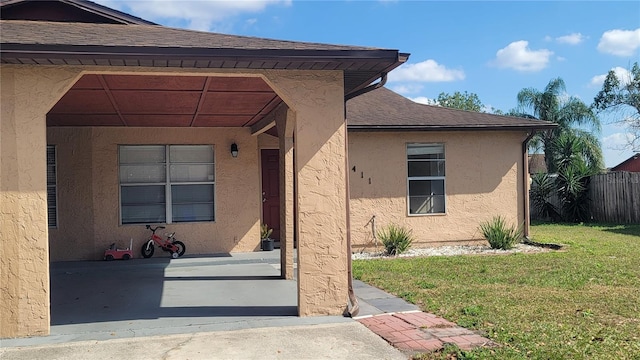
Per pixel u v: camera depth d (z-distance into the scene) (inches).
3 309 227.6
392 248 507.2
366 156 538.9
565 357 189.5
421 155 556.7
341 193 265.9
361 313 264.1
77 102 347.6
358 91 295.9
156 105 366.0
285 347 212.4
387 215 542.3
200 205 505.7
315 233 262.7
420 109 603.8
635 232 645.3
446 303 279.3
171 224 494.6
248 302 298.5
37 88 231.5
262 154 559.5
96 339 225.5
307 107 261.4
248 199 510.9
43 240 231.1
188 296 318.0
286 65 248.2
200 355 203.5
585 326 230.7
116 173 481.7
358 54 241.8
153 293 328.5
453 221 560.4
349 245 267.7
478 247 550.0
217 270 418.9
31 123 230.8
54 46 213.6
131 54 221.5
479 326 234.1
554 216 831.7
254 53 233.1
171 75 255.0
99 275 400.5
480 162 567.8
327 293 263.1
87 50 216.7
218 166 504.7
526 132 575.2
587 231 668.7
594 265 399.9
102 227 478.0
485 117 584.1
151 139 489.1
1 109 228.7
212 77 276.2
